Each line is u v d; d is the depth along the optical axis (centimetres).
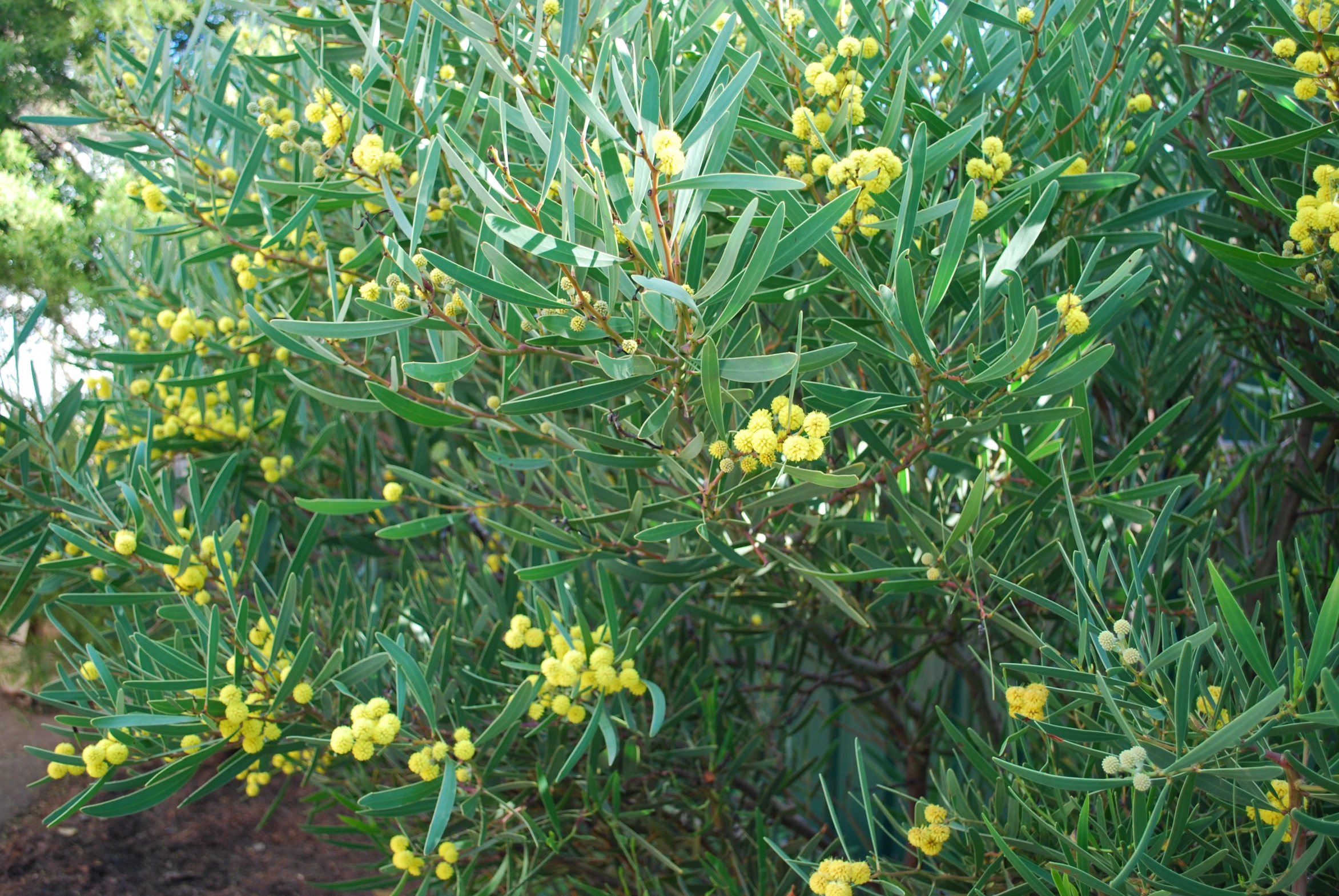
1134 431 96
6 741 209
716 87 59
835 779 165
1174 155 99
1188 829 60
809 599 98
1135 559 60
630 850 89
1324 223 57
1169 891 53
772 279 70
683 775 102
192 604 70
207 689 66
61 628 77
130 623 94
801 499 64
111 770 68
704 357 52
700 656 104
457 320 62
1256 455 97
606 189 50
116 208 153
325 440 101
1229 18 79
